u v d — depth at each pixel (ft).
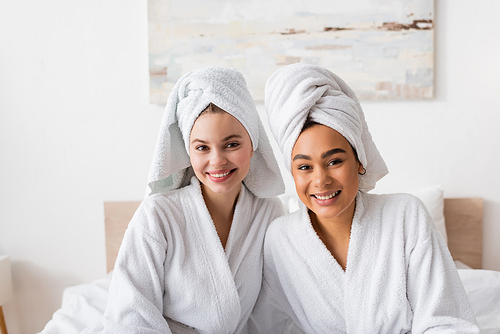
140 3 6.00
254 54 5.95
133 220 3.07
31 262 6.22
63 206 6.17
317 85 2.73
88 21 6.01
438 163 6.05
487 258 6.12
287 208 5.49
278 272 3.21
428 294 2.72
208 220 3.14
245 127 2.90
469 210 5.99
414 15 5.83
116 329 2.69
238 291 3.15
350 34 5.89
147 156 6.12
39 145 6.11
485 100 5.97
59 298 6.27
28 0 5.97
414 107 6.02
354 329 2.88
